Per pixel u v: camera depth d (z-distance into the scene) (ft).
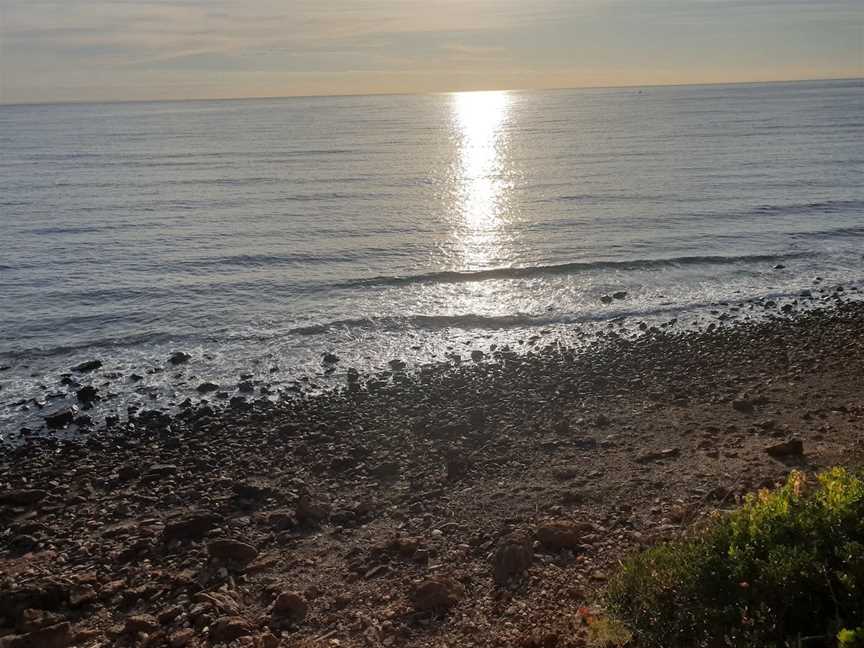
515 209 116.67
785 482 27.78
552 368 50.31
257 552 26.61
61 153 227.81
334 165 187.83
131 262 84.64
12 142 281.95
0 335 60.64
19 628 21.83
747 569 14.61
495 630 19.99
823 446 32.40
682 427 38.22
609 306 65.98
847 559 13.79
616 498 29.09
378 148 238.48
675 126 296.71
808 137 221.46
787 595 13.93
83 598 23.44
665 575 15.90
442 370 50.93
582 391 45.55
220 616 21.97
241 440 40.11
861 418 37.06
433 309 66.33
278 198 132.46
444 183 149.69
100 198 133.18
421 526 28.37
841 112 354.33
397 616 21.50
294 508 30.89
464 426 40.27
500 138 274.57
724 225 99.04
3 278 77.66
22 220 111.24
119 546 27.86
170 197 134.10
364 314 65.16
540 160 187.83
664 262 80.53
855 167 149.79
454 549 25.95
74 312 66.64
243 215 115.34
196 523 28.84
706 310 64.13
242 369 52.95
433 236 97.60
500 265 81.25
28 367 53.93
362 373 51.19
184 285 75.10
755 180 136.98
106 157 212.84
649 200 120.16
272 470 35.73
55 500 33.04
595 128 311.06
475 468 34.30
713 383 45.70
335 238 97.25
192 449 39.22
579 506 28.73
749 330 57.52
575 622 18.99
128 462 37.86
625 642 16.15
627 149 206.49
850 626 13.04
